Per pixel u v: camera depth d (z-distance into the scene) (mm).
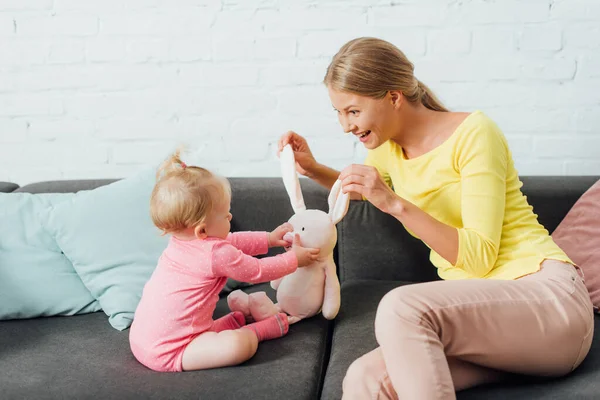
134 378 1271
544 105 1930
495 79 1929
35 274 1619
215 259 1363
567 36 1885
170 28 1987
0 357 1372
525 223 1419
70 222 1664
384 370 1170
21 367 1319
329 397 1216
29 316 1604
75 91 2039
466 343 1170
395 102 1418
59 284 1632
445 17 1909
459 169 1415
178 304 1347
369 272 1828
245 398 1190
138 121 2047
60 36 2010
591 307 1258
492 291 1195
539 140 1951
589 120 1924
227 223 1441
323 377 1362
